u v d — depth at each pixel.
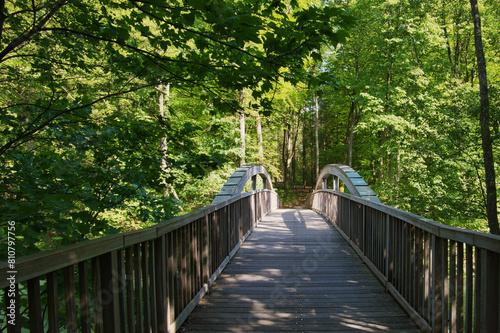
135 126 2.79
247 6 1.96
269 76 2.21
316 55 2.04
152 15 1.99
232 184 5.25
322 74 2.20
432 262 2.31
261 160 15.95
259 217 8.34
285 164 26.88
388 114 13.70
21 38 1.90
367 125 14.18
